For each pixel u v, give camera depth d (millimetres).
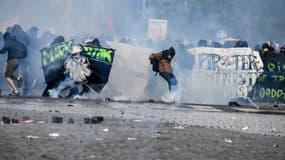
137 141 13648
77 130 15484
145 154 11578
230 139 15539
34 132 14484
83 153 11289
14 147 11734
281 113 32406
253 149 13547
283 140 16297
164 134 15742
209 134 16578
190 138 15078
